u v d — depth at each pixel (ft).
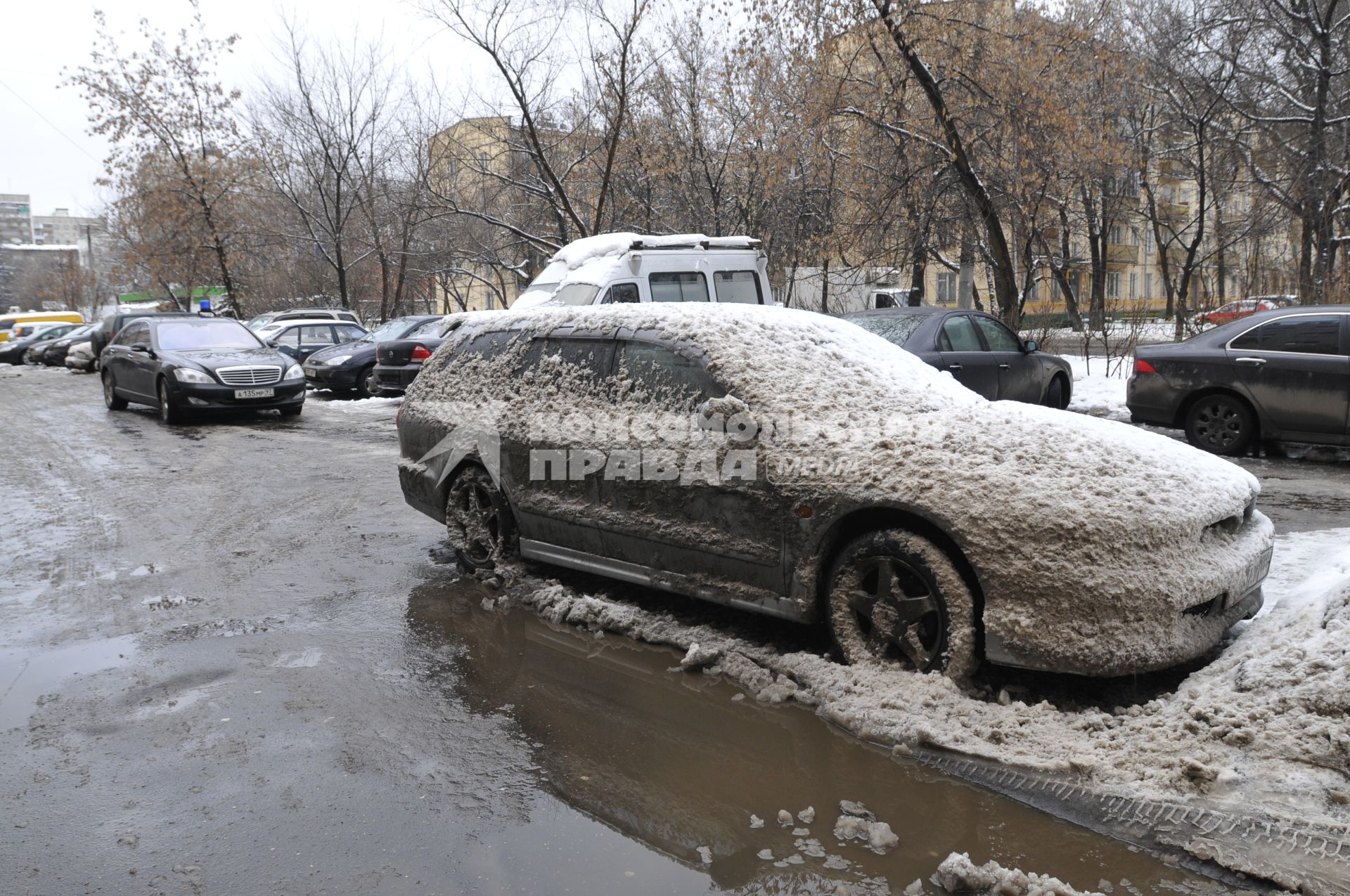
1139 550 11.43
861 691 12.45
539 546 17.72
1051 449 12.54
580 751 11.71
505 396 18.53
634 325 16.49
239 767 11.44
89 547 22.72
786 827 9.87
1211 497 12.41
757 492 13.84
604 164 75.20
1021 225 60.08
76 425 48.55
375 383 57.31
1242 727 10.53
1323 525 21.88
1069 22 53.21
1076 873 8.89
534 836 9.82
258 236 112.37
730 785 10.77
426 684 13.93
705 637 14.93
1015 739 11.19
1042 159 54.29
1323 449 32.89
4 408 58.59
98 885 9.07
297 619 17.02
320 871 9.23
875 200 60.59
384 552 21.61
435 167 87.66
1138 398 33.24
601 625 15.97
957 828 9.70
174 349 49.78
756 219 75.61
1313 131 70.08
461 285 161.79
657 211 81.20
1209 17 76.89
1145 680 12.76
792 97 59.36
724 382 14.70
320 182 106.01
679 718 12.57
